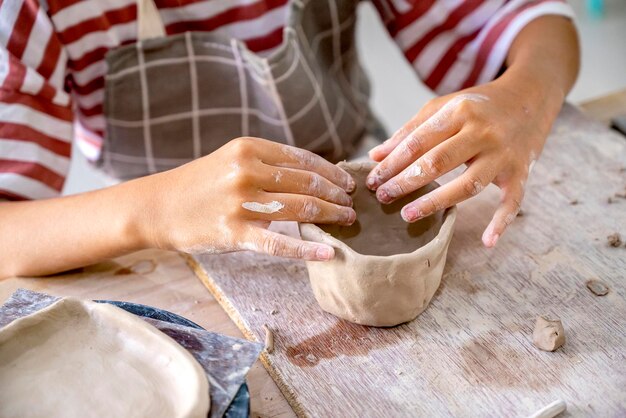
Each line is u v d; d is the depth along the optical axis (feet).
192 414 1.55
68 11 2.87
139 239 2.29
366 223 2.30
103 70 3.14
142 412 1.64
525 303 2.19
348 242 2.26
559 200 2.61
